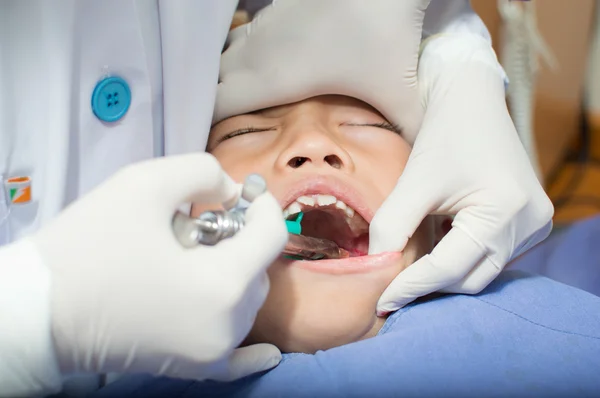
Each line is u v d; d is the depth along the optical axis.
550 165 2.18
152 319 0.57
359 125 0.98
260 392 0.71
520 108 1.21
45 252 0.58
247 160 0.92
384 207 0.85
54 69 0.77
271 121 0.96
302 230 1.04
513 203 0.81
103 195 0.58
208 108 0.90
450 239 0.81
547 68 2.05
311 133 0.90
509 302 0.83
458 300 0.83
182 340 0.57
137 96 0.86
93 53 0.81
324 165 0.89
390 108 0.97
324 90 0.94
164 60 0.86
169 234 0.58
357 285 0.83
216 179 0.62
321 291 0.82
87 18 0.79
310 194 0.89
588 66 2.23
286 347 0.87
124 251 0.57
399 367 0.72
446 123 0.87
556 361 0.74
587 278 1.45
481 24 1.04
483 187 0.82
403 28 0.89
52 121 0.77
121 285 0.56
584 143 2.23
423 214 0.84
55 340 0.57
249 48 0.92
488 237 0.81
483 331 0.77
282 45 0.89
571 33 2.11
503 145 0.85
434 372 0.72
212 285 0.57
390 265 0.83
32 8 0.75
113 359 0.59
